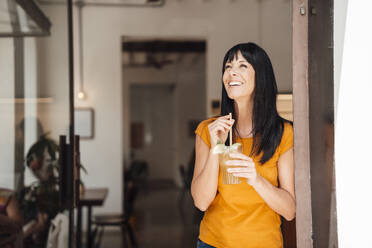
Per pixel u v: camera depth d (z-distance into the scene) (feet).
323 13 5.11
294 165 5.33
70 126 6.87
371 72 4.93
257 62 5.48
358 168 4.91
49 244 6.67
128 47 25.82
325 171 5.06
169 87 44.80
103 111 18.29
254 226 5.18
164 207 25.62
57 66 6.85
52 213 6.71
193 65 35.83
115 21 17.97
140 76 37.14
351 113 4.92
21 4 6.78
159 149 44.50
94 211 18.22
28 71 6.74
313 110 5.25
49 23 6.88
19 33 6.77
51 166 6.81
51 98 6.86
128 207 18.62
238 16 17.21
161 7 17.79
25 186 6.63
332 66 5.00
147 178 43.39
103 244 15.90
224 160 4.86
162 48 26.76
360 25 4.90
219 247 5.27
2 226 6.44
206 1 17.61
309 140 5.34
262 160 5.32
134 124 44.39
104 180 18.33
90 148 18.28
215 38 17.30
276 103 5.54
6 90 6.62
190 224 20.12
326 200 5.04
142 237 17.49
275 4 12.98
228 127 4.96
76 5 17.83
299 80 5.34
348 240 4.91
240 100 5.58
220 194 5.32
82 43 18.02
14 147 6.61
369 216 4.92
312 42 5.24
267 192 4.92
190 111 36.83
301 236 5.30
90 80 18.13
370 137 4.94
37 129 6.77
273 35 6.27
